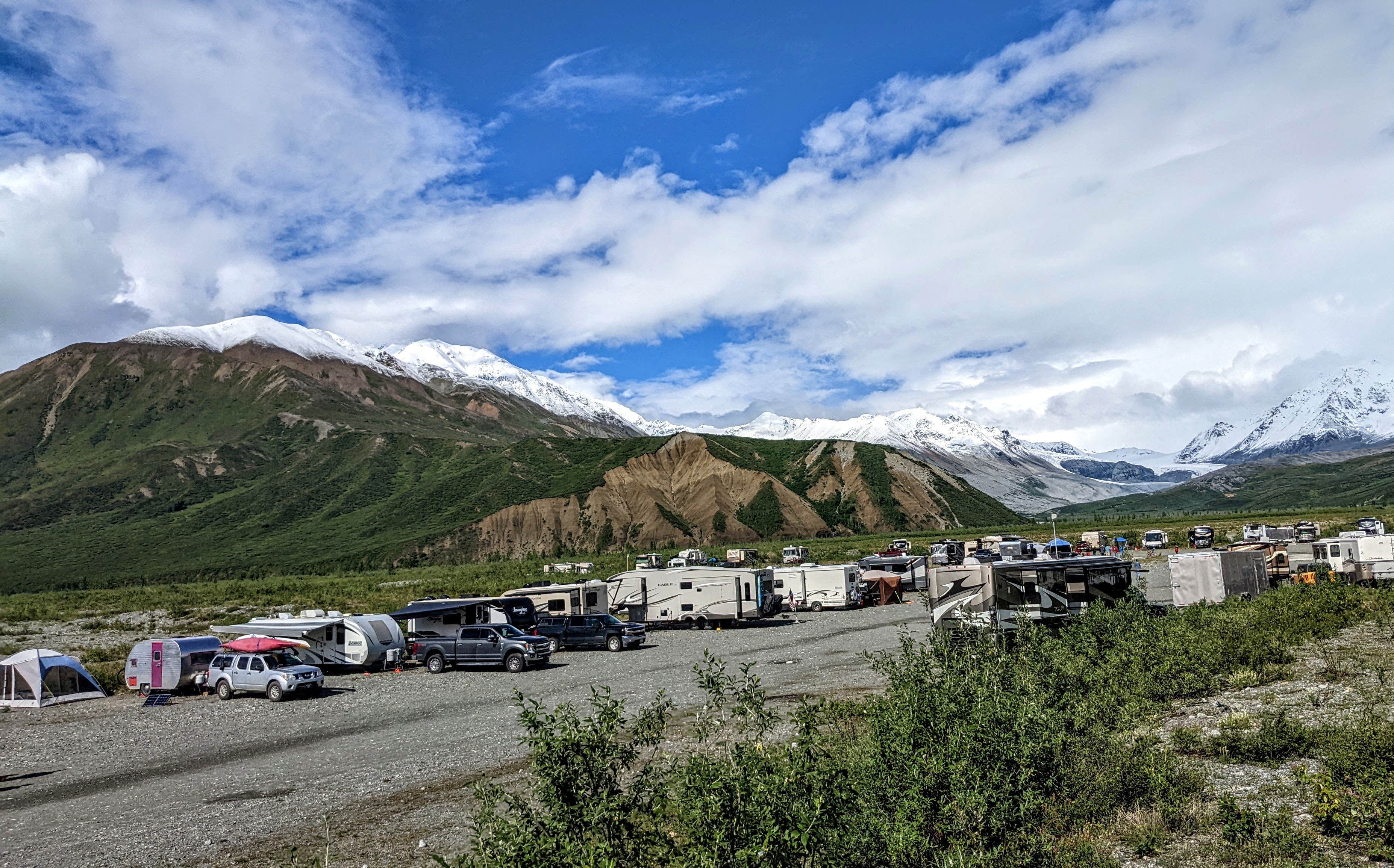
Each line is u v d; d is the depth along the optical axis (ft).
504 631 139.74
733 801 29.12
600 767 31.96
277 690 117.70
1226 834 37.96
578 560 454.81
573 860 28.81
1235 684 73.10
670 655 143.02
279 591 352.69
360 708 109.70
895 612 203.82
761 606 183.83
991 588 109.50
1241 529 434.71
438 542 611.06
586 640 155.74
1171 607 125.08
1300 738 52.37
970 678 44.06
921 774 36.94
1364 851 36.42
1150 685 69.67
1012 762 38.81
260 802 65.92
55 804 70.28
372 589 335.47
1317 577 169.07
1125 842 39.32
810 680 104.06
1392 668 73.46
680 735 75.41
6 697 120.67
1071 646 79.56
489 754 77.15
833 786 31.58
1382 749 45.47
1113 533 461.78
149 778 77.87
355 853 51.93
